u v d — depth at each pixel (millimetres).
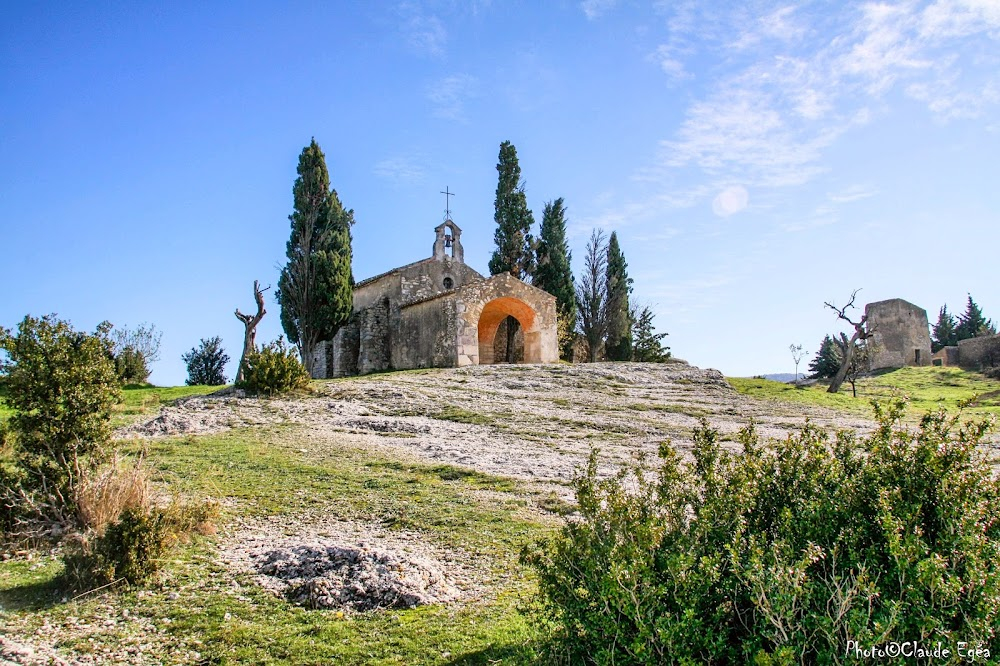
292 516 11953
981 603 5426
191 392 31125
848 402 31672
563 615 6531
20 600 8695
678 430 21922
